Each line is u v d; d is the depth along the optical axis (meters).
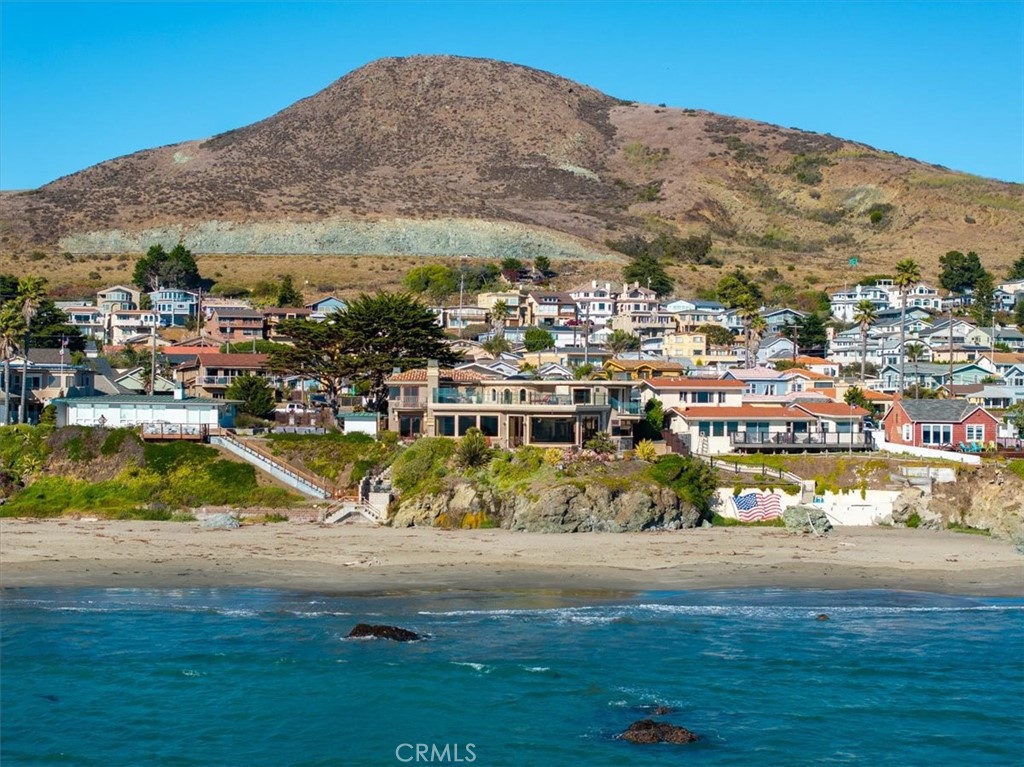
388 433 100.25
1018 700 52.62
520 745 46.62
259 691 51.75
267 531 82.50
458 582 70.81
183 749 46.03
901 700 52.38
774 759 45.78
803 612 66.06
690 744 47.00
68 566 72.44
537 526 84.31
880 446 105.38
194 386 141.38
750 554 79.50
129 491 91.06
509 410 99.94
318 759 45.16
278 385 143.50
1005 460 97.62
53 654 55.97
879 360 191.50
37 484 92.56
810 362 174.12
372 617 62.62
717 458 98.81
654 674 54.81
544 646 58.44
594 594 69.00
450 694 51.66
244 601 65.69
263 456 94.31
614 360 153.88
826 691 53.31
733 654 58.06
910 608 67.56
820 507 91.88
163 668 54.25
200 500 90.38
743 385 118.38
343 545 78.81
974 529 90.69
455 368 128.38
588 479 86.69
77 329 169.00
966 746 47.44
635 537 83.62
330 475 94.94
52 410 111.75
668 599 68.50
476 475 88.69
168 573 71.31
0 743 46.31
